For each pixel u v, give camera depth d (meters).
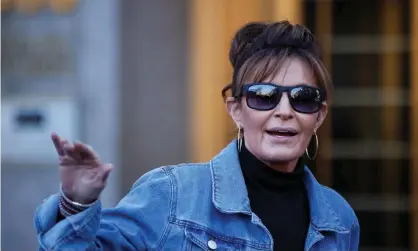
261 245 2.47
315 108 2.53
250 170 2.57
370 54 6.59
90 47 6.24
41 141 6.32
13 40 6.36
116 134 6.19
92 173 2.12
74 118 6.27
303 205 2.66
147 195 2.46
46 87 6.35
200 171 2.58
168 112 6.14
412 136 6.46
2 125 6.34
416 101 6.39
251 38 2.62
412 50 6.43
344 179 6.62
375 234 6.64
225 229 2.47
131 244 2.38
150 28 6.13
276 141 2.51
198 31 6.06
